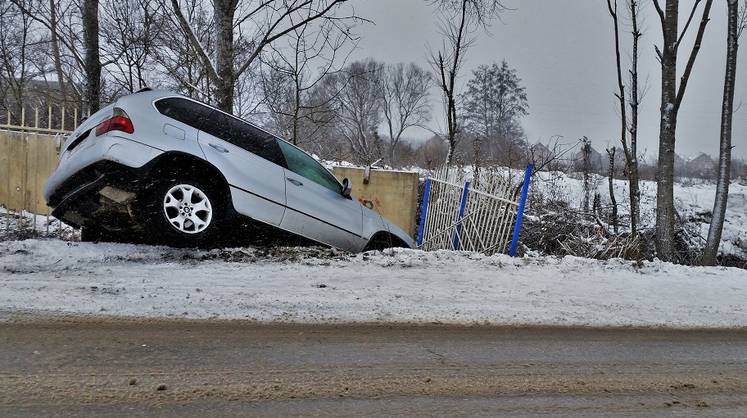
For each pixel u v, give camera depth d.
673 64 9.13
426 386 3.63
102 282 5.20
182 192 6.41
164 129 6.27
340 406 3.26
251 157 6.89
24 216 9.91
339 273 6.25
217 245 6.92
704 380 4.09
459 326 4.95
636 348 4.73
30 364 3.50
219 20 9.67
